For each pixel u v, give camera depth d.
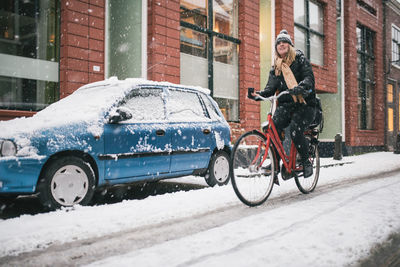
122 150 4.71
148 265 2.38
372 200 4.63
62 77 7.75
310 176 5.39
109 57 10.00
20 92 7.40
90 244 2.94
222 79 11.26
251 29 11.99
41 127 4.14
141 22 9.09
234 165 4.19
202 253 2.61
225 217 3.80
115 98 4.88
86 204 4.37
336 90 16.75
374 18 20.73
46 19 7.86
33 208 4.61
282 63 4.79
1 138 3.91
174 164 5.38
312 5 15.57
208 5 10.92
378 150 20.94
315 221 3.47
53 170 4.09
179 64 9.62
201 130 5.84
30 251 2.79
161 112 5.37
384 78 21.98
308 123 4.78
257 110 12.11
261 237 2.97
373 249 2.72
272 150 4.66
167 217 3.82
